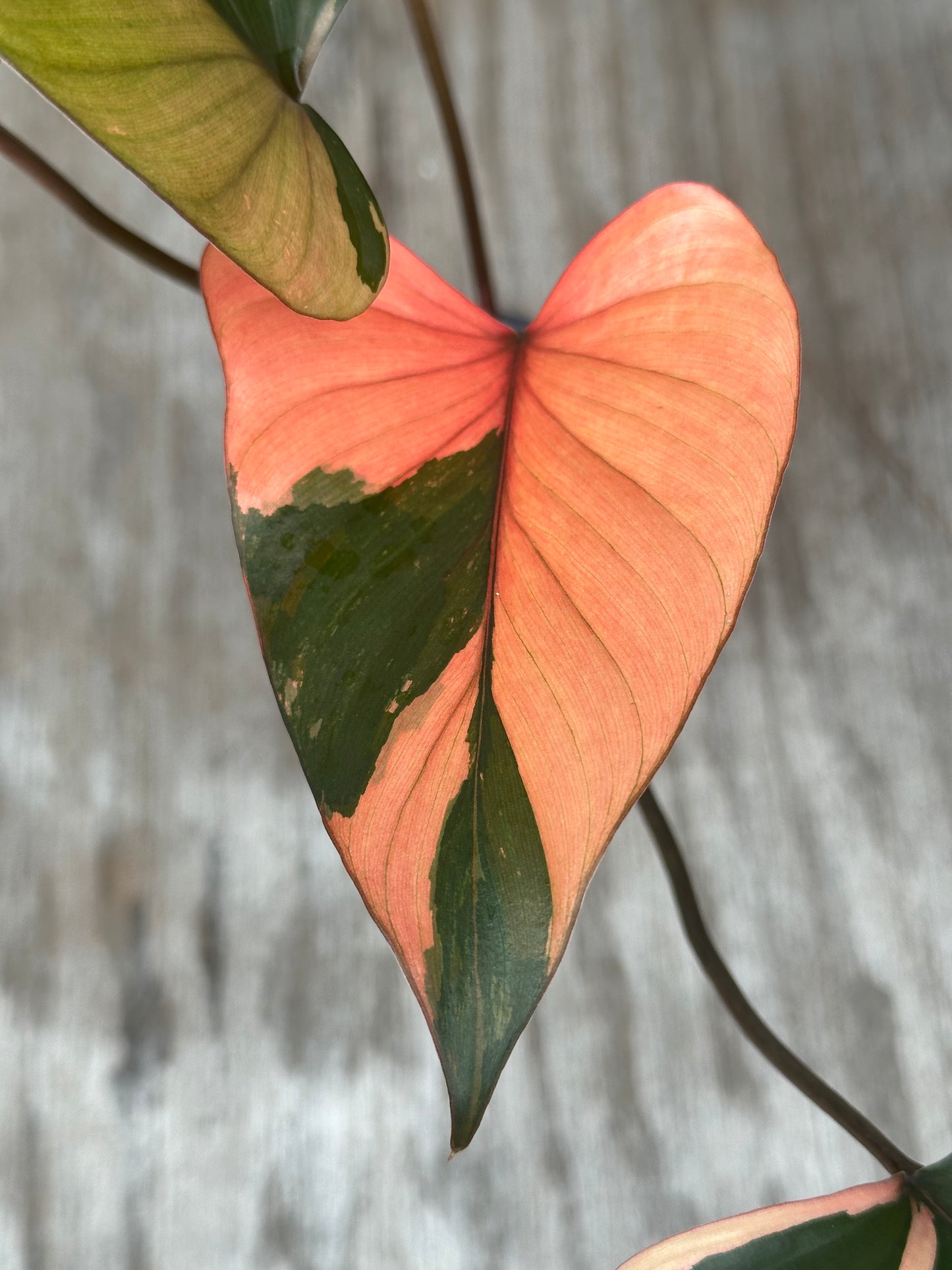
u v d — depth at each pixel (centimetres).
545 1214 69
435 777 46
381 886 45
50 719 79
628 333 46
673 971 73
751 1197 68
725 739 78
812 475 83
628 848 76
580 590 46
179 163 43
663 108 92
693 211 46
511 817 46
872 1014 72
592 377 46
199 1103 71
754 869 75
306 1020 73
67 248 88
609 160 90
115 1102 71
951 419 83
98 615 81
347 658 46
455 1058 45
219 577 82
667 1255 48
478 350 47
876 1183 49
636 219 46
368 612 46
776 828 76
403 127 90
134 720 79
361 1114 71
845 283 87
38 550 82
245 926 75
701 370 45
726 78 92
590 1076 71
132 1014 73
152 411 85
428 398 46
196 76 44
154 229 89
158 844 77
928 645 79
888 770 77
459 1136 45
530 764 46
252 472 46
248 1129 71
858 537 81
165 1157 70
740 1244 48
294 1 46
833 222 88
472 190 56
